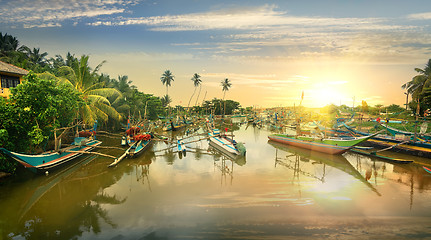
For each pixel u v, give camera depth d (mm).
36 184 19406
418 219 13906
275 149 36219
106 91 41406
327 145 32281
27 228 13086
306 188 19000
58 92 22828
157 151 34438
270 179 21375
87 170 24188
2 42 43406
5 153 17547
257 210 15102
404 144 31984
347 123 60188
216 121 94062
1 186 19000
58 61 53719
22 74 25766
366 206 15672
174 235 12281
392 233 12445
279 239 11852
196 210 15141
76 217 14312
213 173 23234
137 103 64375
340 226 13141
